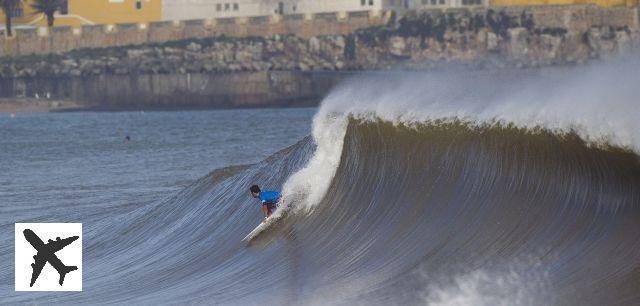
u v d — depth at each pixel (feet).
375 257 231.30
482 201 239.50
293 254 246.06
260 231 265.54
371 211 256.52
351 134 277.44
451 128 260.21
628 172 214.28
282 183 300.81
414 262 221.46
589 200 218.79
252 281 234.58
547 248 208.64
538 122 237.66
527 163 237.66
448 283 202.08
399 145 267.18
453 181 251.60
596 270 190.80
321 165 274.98
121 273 273.13
